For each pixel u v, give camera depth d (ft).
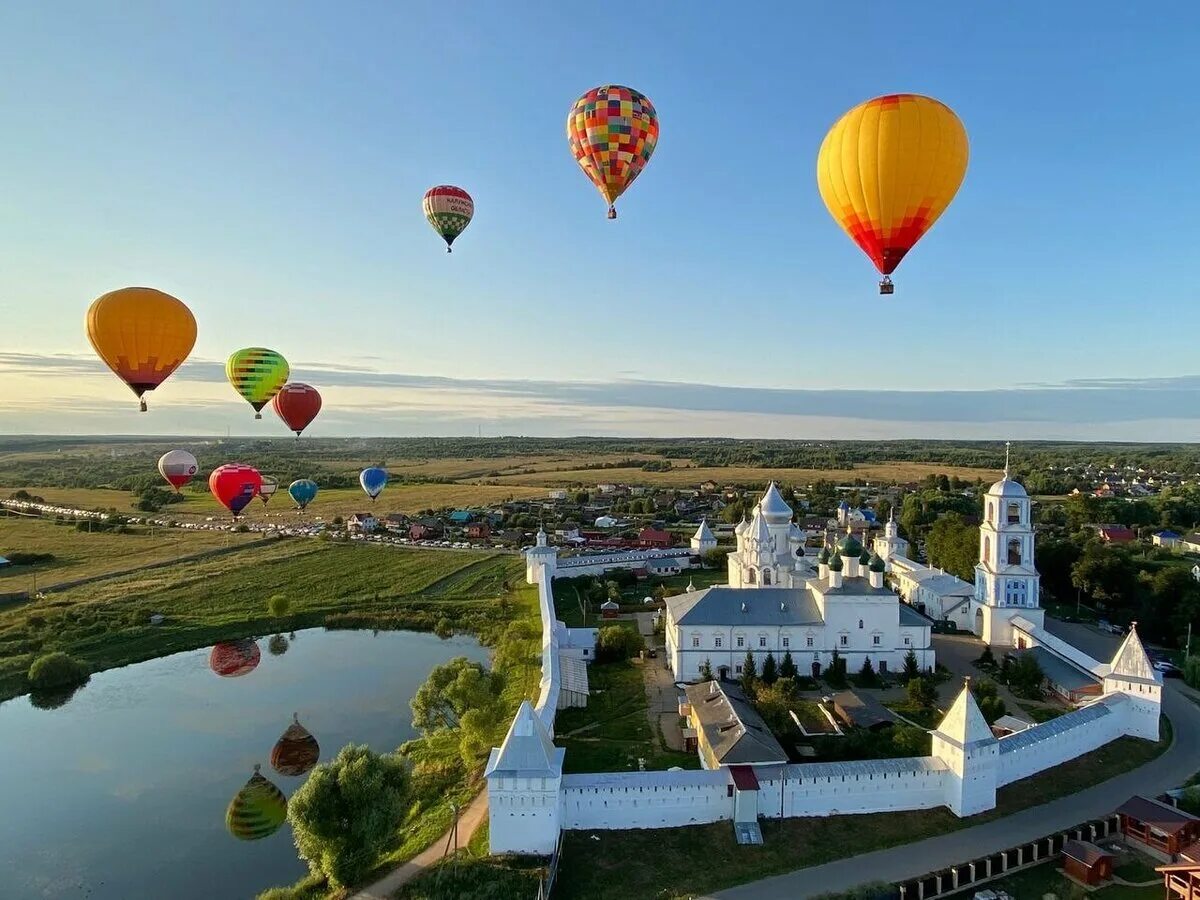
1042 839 204.23
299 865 218.18
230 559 626.23
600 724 288.30
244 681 367.04
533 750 206.80
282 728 311.68
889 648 335.47
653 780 216.74
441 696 280.10
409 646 422.00
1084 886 191.42
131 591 518.37
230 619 460.96
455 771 255.09
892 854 202.80
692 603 345.10
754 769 220.02
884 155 226.99
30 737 306.35
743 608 339.98
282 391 422.82
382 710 328.49
